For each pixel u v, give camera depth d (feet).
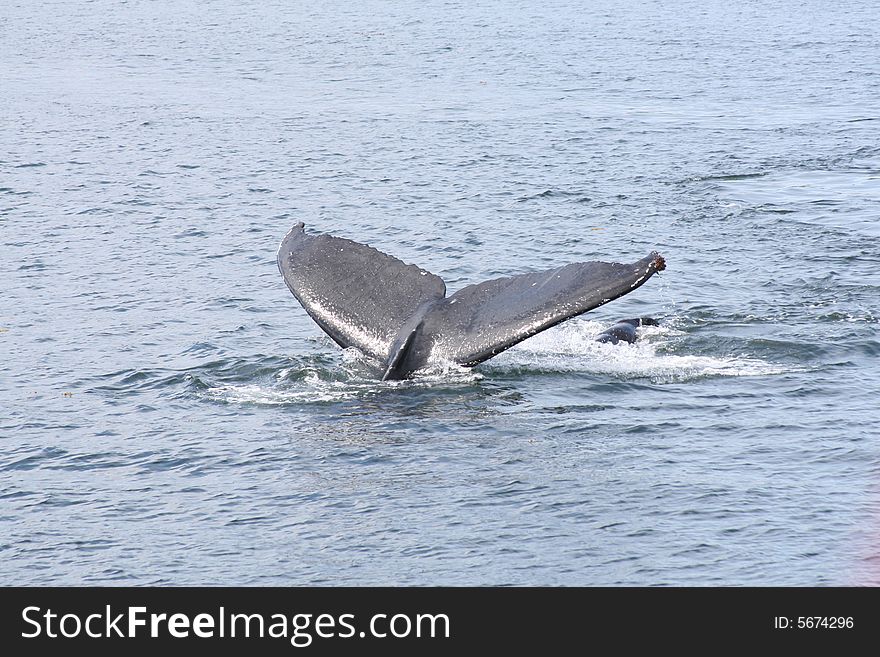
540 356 170.50
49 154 363.76
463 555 112.98
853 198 293.43
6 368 174.91
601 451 137.08
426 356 157.99
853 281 218.38
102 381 168.66
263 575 110.73
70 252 248.93
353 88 517.55
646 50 646.74
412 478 130.41
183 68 590.55
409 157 358.84
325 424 147.74
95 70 579.48
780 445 137.69
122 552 115.85
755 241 252.21
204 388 163.32
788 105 455.22
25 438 146.72
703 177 323.57
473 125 417.69
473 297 160.25
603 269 151.43
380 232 268.62
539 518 119.75
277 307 206.90
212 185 320.50
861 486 125.18
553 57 619.26
